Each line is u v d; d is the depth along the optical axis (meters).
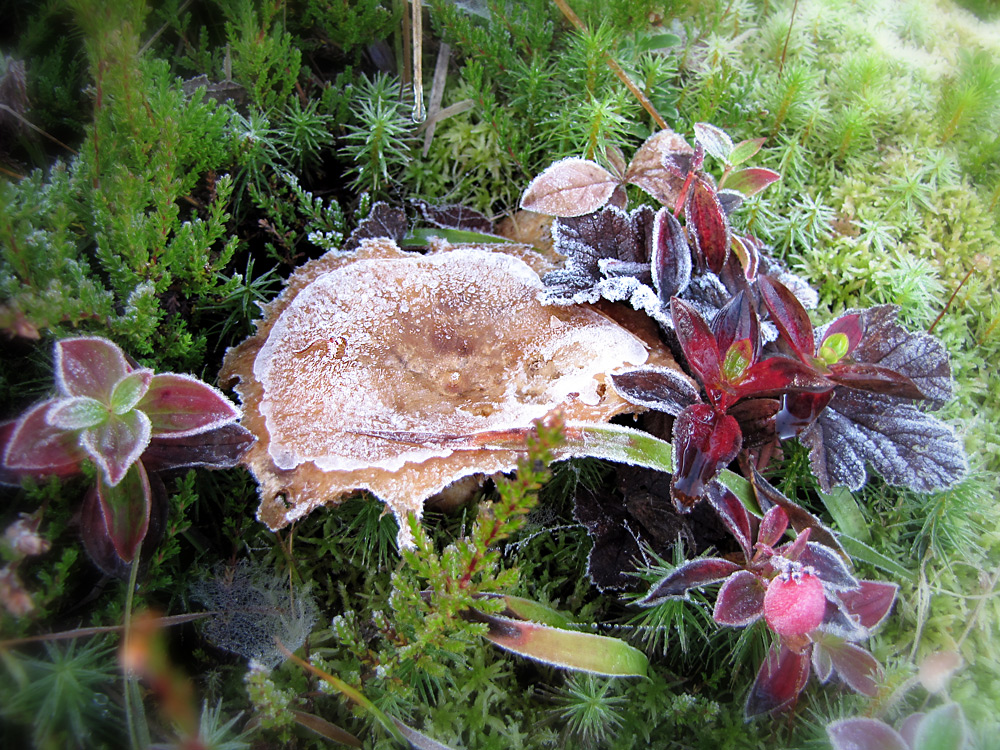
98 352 0.16
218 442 0.18
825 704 0.18
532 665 0.20
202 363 0.21
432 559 0.16
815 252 0.24
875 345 0.20
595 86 0.25
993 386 0.23
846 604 0.18
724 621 0.16
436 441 0.18
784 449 0.21
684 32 0.28
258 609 0.19
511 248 0.22
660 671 0.19
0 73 0.22
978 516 0.21
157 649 0.18
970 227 0.25
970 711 0.18
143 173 0.19
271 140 0.23
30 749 0.16
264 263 0.24
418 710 0.18
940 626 0.19
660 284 0.20
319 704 0.18
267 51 0.23
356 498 0.20
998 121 0.26
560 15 0.27
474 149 0.26
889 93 0.27
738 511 0.18
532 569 0.20
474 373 0.19
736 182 0.21
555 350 0.20
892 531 0.21
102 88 0.18
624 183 0.23
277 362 0.19
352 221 0.25
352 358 0.19
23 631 0.16
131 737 0.16
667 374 0.18
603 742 0.18
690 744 0.18
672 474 0.18
